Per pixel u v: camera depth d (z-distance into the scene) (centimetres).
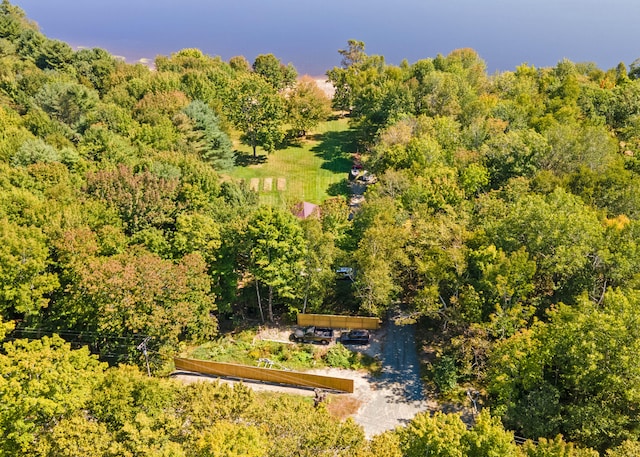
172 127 8119
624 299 3438
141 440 2525
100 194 5828
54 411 2922
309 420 2631
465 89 8944
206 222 5128
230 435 2300
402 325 5100
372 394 4269
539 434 3444
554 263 4312
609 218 5175
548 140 6544
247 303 5425
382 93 9444
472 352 4325
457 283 4456
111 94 9819
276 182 8781
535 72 11150
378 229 4797
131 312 4100
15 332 4603
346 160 9688
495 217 5050
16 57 11769
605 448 3400
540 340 3700
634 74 11650
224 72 11862
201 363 4525
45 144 6744
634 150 7275
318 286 5006
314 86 10481
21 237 4519
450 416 2844
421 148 6688
